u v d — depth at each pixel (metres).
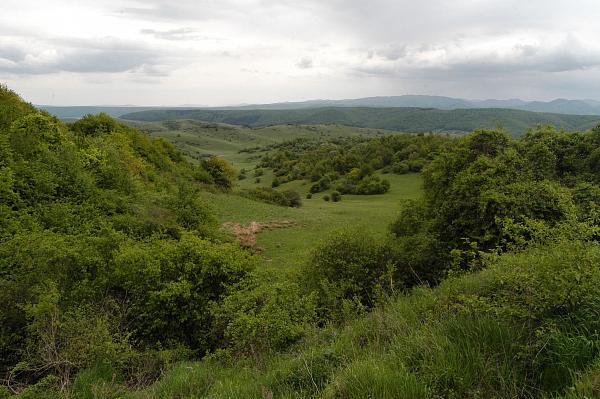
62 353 6.82
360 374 3.97
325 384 4.33
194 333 10.11
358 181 101.12
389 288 11.16
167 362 7.66
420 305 6.58
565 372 3.48
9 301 7.86
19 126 22.89
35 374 6.62
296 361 5.28
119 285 10.09
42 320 7.18
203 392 5.60
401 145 118.94
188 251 11.24
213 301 9.87
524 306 4.27
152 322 9.67
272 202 70.56
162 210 23.92
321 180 103.38
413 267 13.78
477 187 14.55
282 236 40.41
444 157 19.17
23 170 17.47
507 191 14.05
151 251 11.22
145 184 39.84
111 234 11.93
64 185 19.23
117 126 55.47
